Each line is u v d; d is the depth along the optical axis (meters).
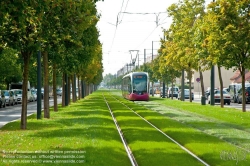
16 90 63.94
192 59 42.59
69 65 36.28
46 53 29.00
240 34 30.17
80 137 17.56
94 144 15.42
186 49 43.12
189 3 44.69
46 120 26.89
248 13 30.25
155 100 61.78
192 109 38.28
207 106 41.75
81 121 25.62
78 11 21.23
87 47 36.44
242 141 17.81
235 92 60.28
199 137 18.80
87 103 52.47
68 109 38.97
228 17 30.41
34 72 67.38
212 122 26.69
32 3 14.81
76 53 35.53
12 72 57.22
